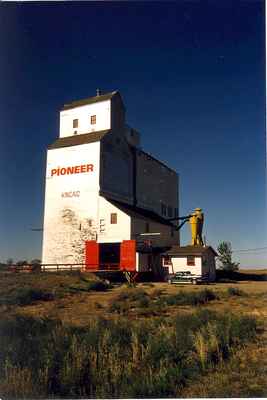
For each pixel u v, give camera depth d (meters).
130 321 13.36
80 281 29.94
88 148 41.38
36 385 6.63
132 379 6.93
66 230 41.09
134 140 50.69
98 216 39.88
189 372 7.48
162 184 55.50
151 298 21.34
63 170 42.38
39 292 22.05
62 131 47.06
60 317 14.90
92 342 8.96
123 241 37.28
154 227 43.81
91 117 45.38
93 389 6.77
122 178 45.09
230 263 60.34
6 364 7.32
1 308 17.64
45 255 41.50
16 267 36.84
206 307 17.80
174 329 10.95
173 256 40.41
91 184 40.62
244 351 9.09
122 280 36.50
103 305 19.08
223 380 7.02
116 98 46.06
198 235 49.91
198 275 37.97
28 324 11.32
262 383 6.89
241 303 19.14
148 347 8.38
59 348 8.36
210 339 9.09
